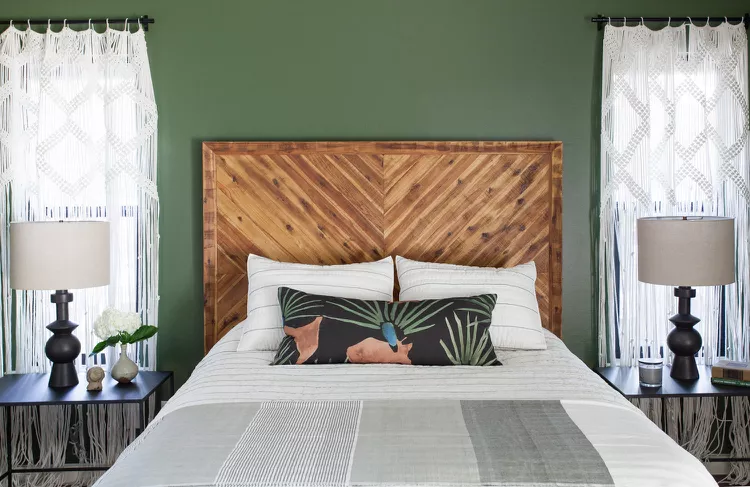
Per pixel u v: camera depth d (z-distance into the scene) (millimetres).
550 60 3426
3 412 3379
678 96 3377
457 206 3412
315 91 3428
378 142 3385
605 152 3385
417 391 2289
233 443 1841
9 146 3314
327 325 2705
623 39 3365
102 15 3383
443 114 3436
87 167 3342
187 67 3410
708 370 3238
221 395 2260
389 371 2545
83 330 3391
